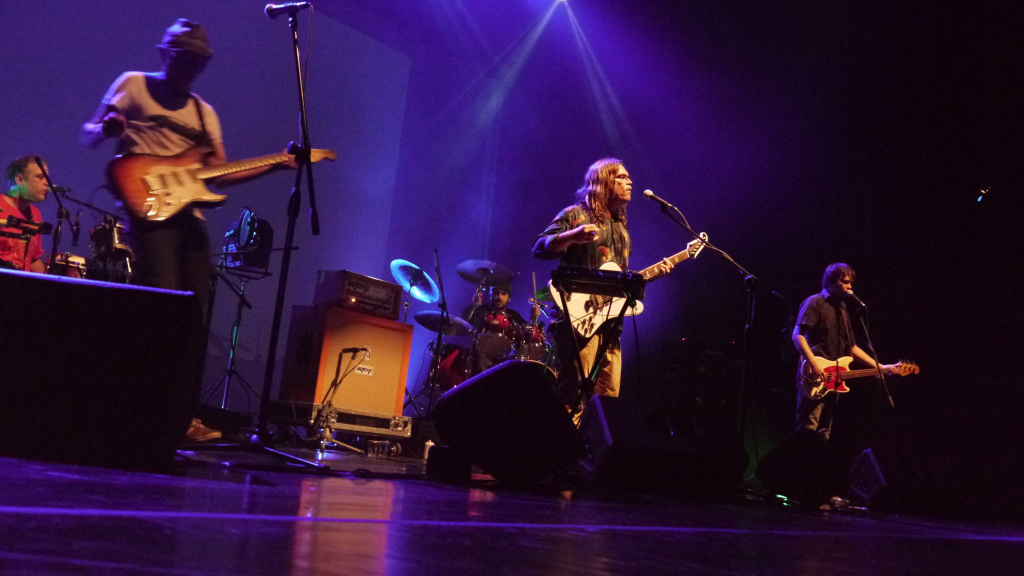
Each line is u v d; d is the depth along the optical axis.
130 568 0.79
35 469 1.68
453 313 8.76
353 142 8.16
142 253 2.71
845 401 5.46
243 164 2.90
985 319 5.33
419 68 8.76
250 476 2.13
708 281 6.93
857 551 1.84
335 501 1.70
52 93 6.09
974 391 5.26
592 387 3.12
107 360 2.02
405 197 8.57
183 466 2.20
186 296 2.05
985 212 5.45
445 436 2.84
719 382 5.63
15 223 4.46
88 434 1.99
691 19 7.28
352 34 8.16
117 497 1.36
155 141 2.85
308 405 4.95
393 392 5.55
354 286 5.32
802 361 4.57
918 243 5.75
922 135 5.86
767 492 3.70
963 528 3.35
